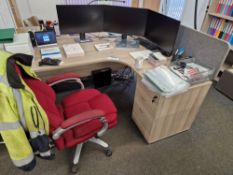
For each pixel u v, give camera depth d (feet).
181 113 5.21
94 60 5.55
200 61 5.40
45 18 11.72
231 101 7.63
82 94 5.02
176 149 5.50
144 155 5.28
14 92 2.63
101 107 4.59
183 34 5.75
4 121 2.62
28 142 3.03
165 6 12.31
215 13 8.55
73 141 3.80
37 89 3.66
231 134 6.09
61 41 6.74
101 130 4.07
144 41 6.91
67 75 4.79
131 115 6.70
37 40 6.05
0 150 5.22
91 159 5.10
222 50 4.65
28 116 2.82
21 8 10.95
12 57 3.00
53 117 3.33
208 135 6.02
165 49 5.94
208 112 7.00
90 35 7.43
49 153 3.38
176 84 4.31
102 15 6.64
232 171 4.96
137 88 5.41
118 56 5.90
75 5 6.03
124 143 5.62
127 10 6.32
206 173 4.89
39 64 5.10
